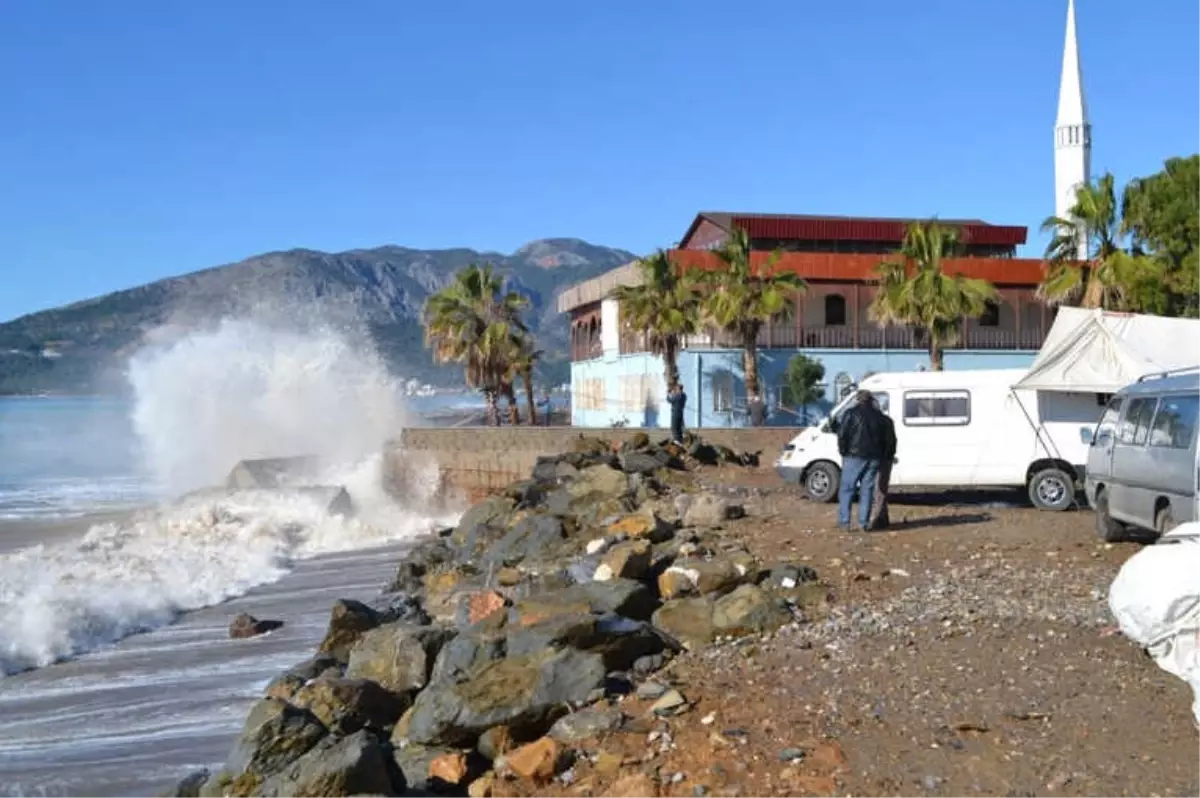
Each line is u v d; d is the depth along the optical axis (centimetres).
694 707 786
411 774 764
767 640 962
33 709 1213
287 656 1425
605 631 918
